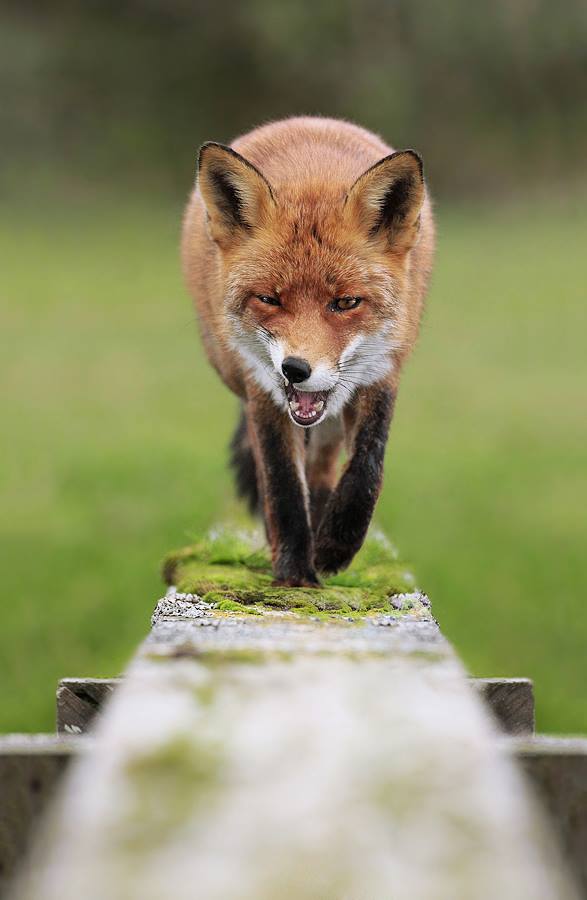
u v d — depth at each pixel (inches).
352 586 285.1
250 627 220.4
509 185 2576.3
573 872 179.5
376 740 145.4
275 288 285.3
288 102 2603.3
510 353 1385.3
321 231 286.0
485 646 497.4
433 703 158.4
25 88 2513.5
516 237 2210.9
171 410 1079.6
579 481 825.5
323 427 331.6
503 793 132.3
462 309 1643.7
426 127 2615.7
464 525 696.4
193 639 203.2
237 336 298.7
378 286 289.9
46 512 719.7
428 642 198.2
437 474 837.8
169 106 2588.6
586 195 2524.6
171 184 2502.5
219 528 356.2
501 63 2647.6
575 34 2647.6
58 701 219.9
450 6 2603.3
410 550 634.2
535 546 650.8
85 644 499.5
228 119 2598.4
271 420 302.2
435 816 126.6
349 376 294.5
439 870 118.3
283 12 2519.7
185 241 371.9
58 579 580.7
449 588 571.8
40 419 1037.2
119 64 2593.5
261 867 117.0
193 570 302.5
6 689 450.9
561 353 1381.6
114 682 220.1
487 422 1037.2
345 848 120.6
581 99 2682.1
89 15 2623.0
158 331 1515.7
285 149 322.0
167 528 648.4
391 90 2532.0
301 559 287.7
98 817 125.7
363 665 178.9
